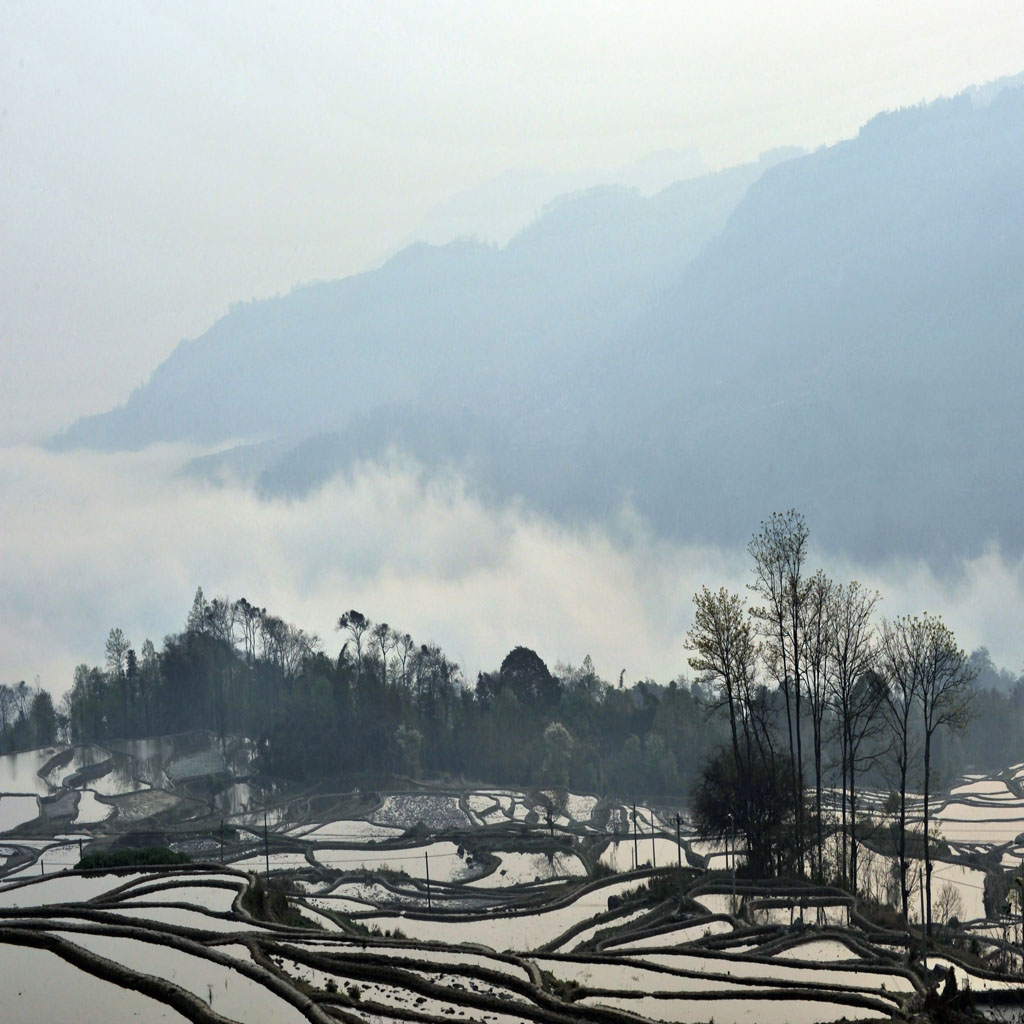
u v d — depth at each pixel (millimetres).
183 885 73938
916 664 90812
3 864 127938
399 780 198625
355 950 55875
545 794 177125
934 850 121375
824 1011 49125
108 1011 44125
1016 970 63281
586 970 56344
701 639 96500
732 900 77750
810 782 162625
